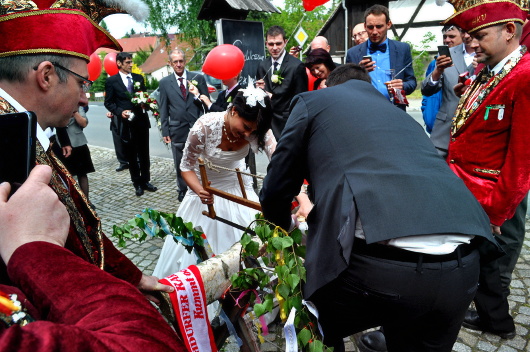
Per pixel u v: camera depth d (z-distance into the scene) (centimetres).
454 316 149
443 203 138
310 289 151
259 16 1461
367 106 159
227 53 473
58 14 98
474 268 147
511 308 293
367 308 149
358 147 148
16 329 42
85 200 114
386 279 137
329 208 147
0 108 90
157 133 1139
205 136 250
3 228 61
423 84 370
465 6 219
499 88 213
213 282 176
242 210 276
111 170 750
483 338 263
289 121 167
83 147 513
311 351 148
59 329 45
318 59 423
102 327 52
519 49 212
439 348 157
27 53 95
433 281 137
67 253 62
